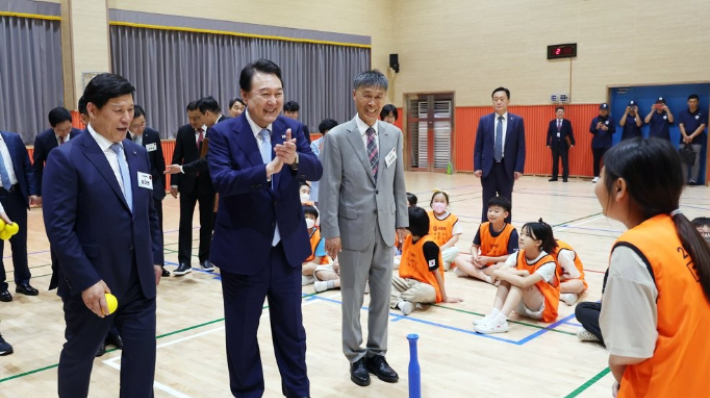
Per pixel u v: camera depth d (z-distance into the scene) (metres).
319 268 5.18
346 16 14.64
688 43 11.73
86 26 10.23
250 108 2.60
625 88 12.68
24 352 3.74
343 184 3.12
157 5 11.25
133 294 2.41
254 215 2.59
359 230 3.09
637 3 12.24
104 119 2.32
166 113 11.58
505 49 14.08
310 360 3.52
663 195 1.46
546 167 13.84
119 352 3.67
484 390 3.08
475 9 14.45
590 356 3.54
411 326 4.11
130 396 2.40
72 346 2.35
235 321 2.67
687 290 1.40
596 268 5.63
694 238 1.45
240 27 12.50
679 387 1.41
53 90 10.23
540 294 4.15
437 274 4.57
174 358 3.59
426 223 4.52
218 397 3.05
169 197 11.30
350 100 14.98
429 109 15.55
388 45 15.79
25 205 4.95
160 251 2.60
